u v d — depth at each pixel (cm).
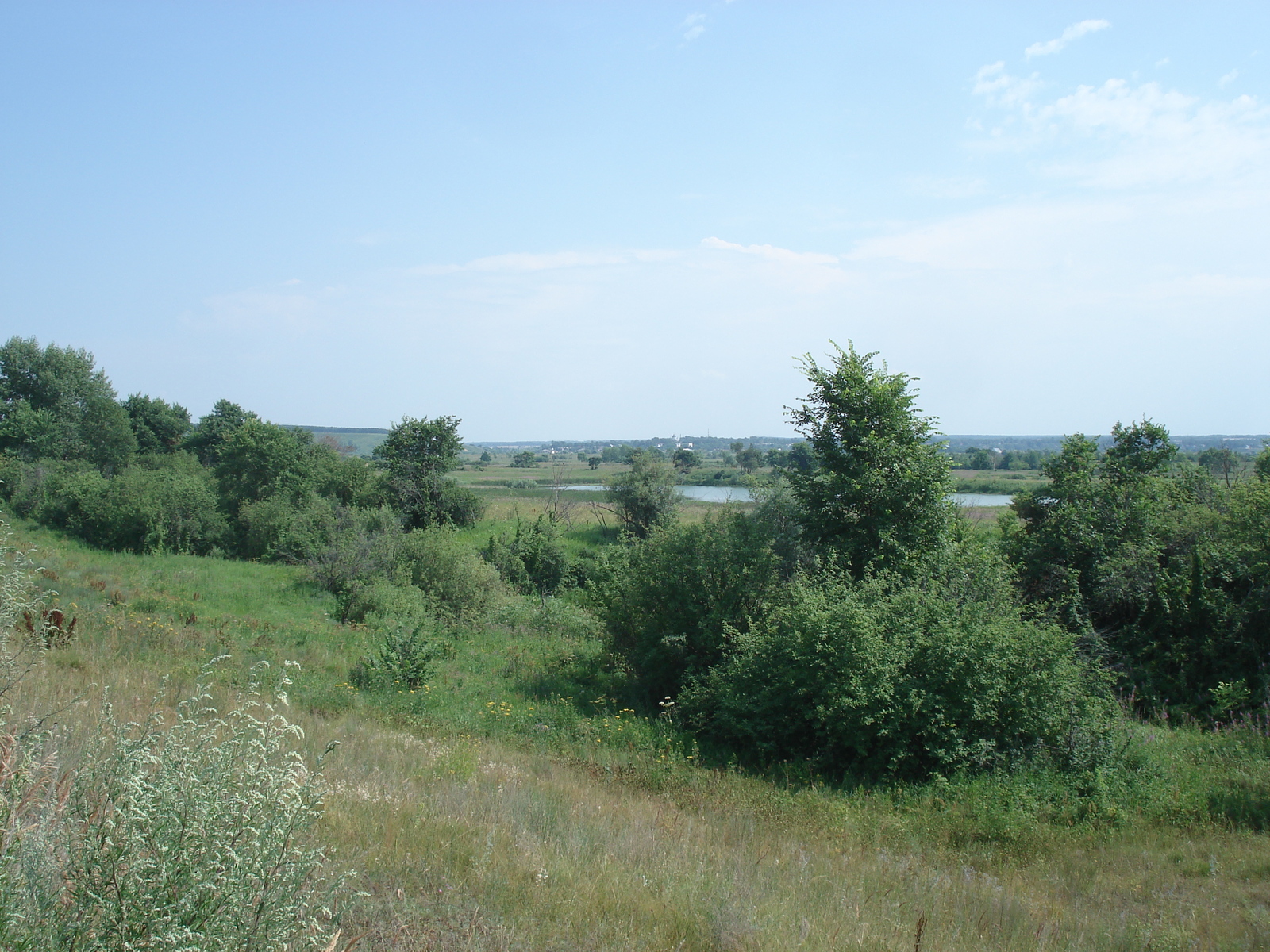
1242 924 685
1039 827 930
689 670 1504
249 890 288
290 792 307
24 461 4594
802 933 534
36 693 799
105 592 2056
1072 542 1884
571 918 502
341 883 364
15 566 610
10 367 5503
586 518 5138
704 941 500
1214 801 1002
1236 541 1719
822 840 873
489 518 4731
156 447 6397
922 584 1453
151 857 278
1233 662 1577
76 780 313
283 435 4388
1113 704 1241
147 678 1162
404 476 4278
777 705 1268
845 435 1742
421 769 907
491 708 1409
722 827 873
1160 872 820
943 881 748
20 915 261
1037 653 1186
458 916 477
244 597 2425
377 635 1956
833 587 1372
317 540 3212
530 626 2394
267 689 1256
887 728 1150
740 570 1583
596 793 963
